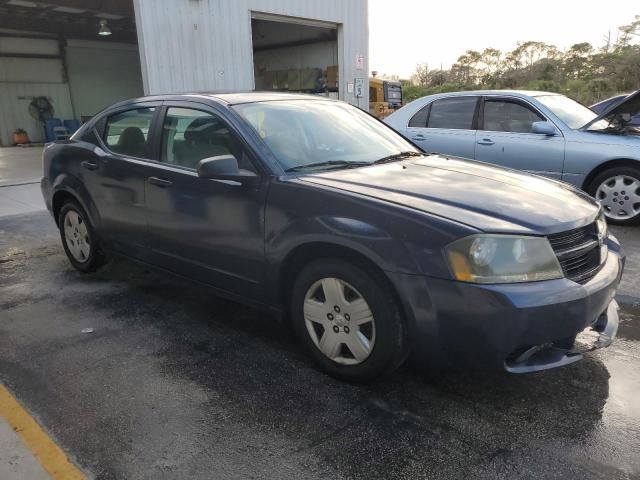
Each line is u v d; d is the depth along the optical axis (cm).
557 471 226
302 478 225
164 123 386
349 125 396
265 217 308
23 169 1235
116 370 315
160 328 373
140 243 405
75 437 253
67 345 349
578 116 678
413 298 256
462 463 232
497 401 279
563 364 261
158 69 1062
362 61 1533
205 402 281
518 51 4109
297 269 311
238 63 1198
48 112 2227
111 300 427
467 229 247
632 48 3438
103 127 445
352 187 291
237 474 227
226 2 1151
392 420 263
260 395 287
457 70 4412
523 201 284
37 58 2188
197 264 361
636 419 262
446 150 719
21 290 453
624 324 371
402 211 263
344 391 289
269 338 356
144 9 1023
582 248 271
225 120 345
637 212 612
